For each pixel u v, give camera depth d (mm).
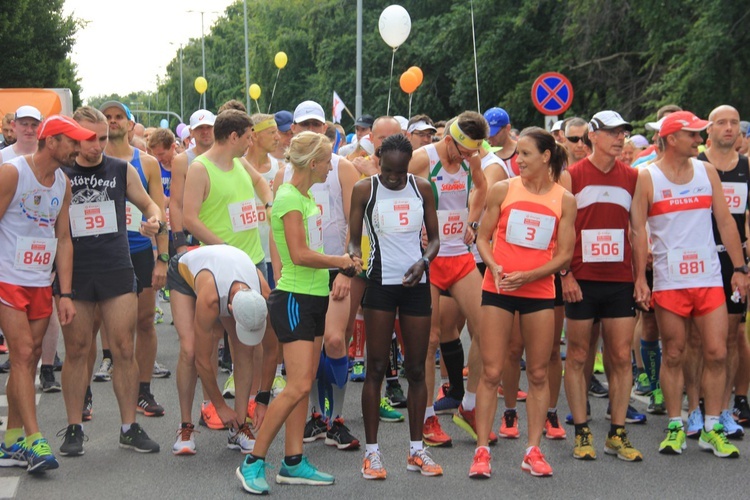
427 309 5793
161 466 6004
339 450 6418
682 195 6465
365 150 9227
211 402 6859
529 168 5793
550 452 6402
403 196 5742
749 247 7070
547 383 5902
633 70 26594
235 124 6758
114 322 6242
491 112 8102
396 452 6375
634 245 6430
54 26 36500
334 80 40750
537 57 29609
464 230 6691
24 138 7262
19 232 5816
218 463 6070
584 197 6227
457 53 32406
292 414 5617
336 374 6367
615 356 6262
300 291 5430
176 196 7000
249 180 6984
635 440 6707
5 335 5836
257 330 5621
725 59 20484
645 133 22250
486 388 5844
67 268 6059
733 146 7051
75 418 6266
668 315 6453
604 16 25875
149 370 7426
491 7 30562
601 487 5605
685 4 21922
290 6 52375
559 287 6695
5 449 6023
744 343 7016
